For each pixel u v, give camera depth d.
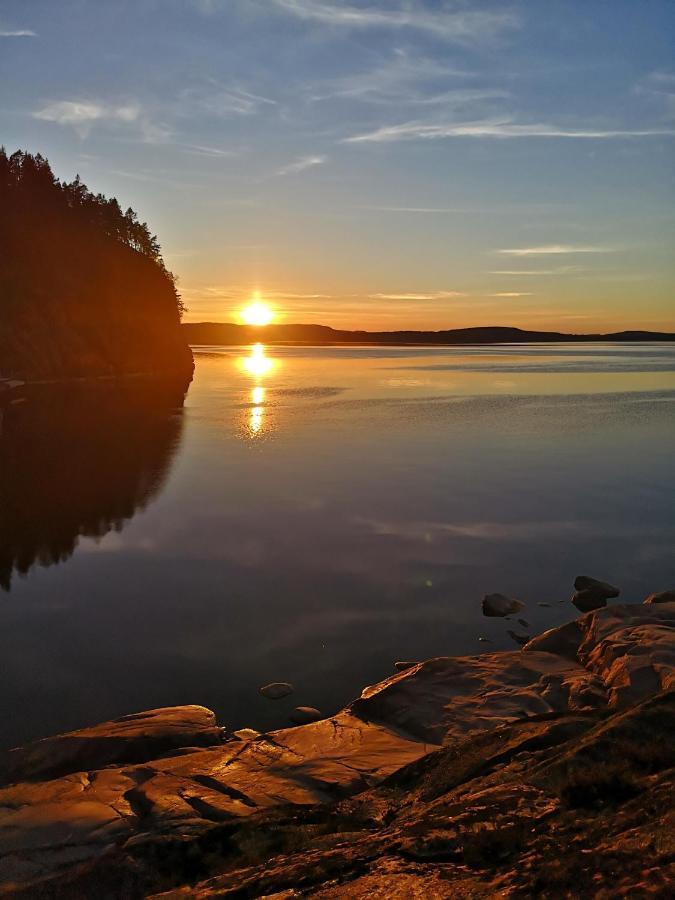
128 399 83.50
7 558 25.56
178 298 152.62
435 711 13.12
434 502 33.62
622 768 7.35
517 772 8.40
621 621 16.28
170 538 27.97
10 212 113.75
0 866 8.27
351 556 25.78
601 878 5.22
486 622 20.06
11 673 17.03
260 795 9.98
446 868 6.20
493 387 103.75
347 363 182.75
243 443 51.16
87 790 10.38
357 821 8.60
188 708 14.67
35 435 54.12
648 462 43.59
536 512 31.80
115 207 146.62
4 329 95.69
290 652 18.19
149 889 7.71
